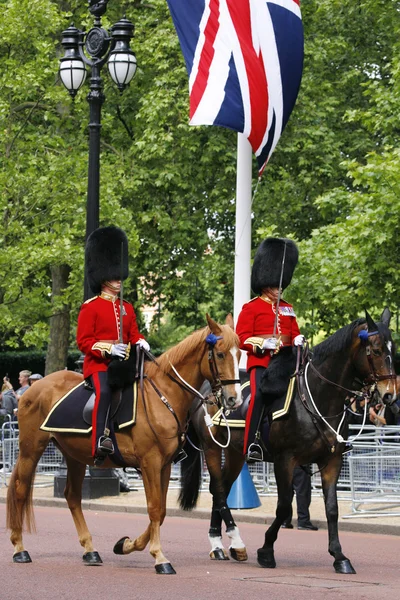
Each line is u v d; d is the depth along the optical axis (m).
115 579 18.53
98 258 20.72
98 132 30.77
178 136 50.66
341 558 20.11
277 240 22.17
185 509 22.97
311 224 52.53
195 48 28.06
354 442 30.31
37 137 46.56
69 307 49.94
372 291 39.88
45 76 45.56
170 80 50.00
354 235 38.81
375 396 20.94
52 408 20.56
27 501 21.06
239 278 29.47
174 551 23.11
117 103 53.47
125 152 53.50
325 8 50.66
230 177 52.06
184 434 20.09
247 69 27.78
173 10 28.36
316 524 28.20
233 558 21.75
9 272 43.84
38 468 37.94
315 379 20.77
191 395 19.84
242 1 27.88
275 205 51.97
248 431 21.11
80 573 19.22
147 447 19.59
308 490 27.56
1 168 46.00
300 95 50.28
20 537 20.94
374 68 53.31
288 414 20.62
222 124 27.61
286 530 27.28
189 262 53.06
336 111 52.44
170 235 52.84
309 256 42.66
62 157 45.62
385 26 50.44
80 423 20.12
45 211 46.22
